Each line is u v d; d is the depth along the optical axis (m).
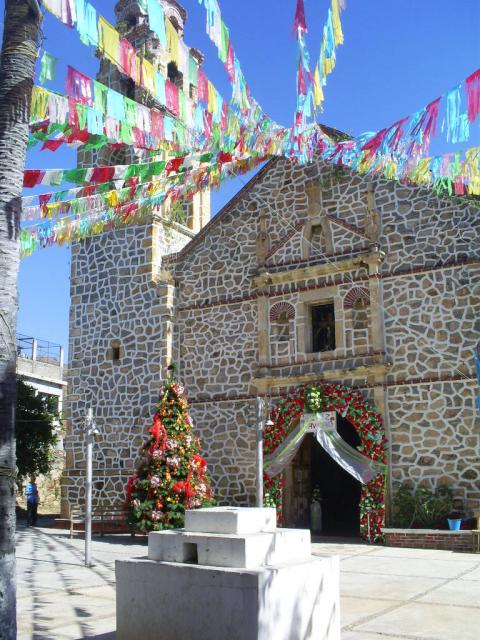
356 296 16.86
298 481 17.69
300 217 18.16
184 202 22.30
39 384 36.75
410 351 15.86
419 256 16.14
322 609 5.77
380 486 15.46
